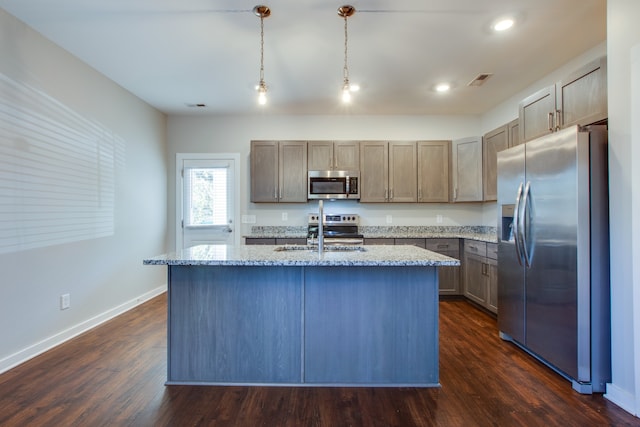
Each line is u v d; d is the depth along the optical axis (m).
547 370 2.33
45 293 2.66
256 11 2.35
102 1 2.24
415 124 4.77
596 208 2.00
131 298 3.85
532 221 2.40
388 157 4.49
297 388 2.12
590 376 2.01
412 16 2.41
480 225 4.76
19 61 2.45
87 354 2.59
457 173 4.45
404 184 4.48
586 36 2.70
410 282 2.16
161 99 4.09
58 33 2.63
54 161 2.76
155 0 2.23
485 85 3.67
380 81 3.56
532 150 2.39
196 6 2.29
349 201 4.79
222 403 1.95
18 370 2.32
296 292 2.16
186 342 2.17
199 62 3.12
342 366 2.16
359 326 2.15
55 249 2.76
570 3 2.28
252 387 2.14
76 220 3.00
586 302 2.00
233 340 2.17
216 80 3.52
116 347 2.72
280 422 1.78
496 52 2.95
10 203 2.38
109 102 3.48
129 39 2.72
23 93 2.49
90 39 2.72
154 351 2.65
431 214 4.78
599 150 2.00
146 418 1.81
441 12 2.37
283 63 3.14
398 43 2.79
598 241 2.00
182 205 4.77
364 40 2.74
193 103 4.24
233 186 4.77
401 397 2.01
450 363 2.45
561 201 2.13
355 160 4.49
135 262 3.94
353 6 2.29
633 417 1.79
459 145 4.43
